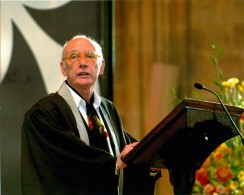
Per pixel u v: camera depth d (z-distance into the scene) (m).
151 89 15.98
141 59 15.98
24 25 13.02
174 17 15.96
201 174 11.41
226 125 8.98
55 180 9.50
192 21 15.96
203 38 15.94
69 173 9.48
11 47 12.89
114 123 10.35
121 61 15.95
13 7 12.97
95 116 10.02
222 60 15.89
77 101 9.93
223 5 15.94
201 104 8.73
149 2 15.96
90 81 9.87
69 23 13.43
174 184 8.98
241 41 15.89
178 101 13.50
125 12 15.99
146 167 9.59
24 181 9.54
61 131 9.53
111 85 13.92
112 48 13.91
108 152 9.91
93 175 9.42
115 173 9.32
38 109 9.77
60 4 13.36
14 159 12.59
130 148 9.26
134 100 15.96
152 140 8.80
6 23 12.89
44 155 9.55
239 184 11.37
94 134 9.91
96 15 13.76
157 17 15.96
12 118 12.70
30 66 12.98
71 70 9.84
